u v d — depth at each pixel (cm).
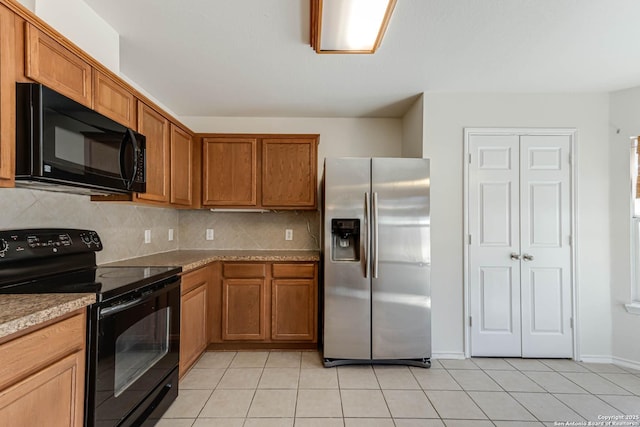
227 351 277
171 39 190
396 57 211
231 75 238
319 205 313
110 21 172
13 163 115
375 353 247
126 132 168
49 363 105
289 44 196
